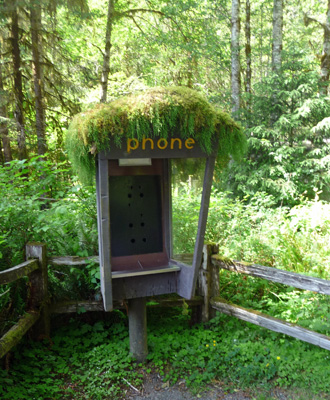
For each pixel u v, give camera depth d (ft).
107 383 9.93
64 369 10.49
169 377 10.29
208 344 11.44
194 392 9.64
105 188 8.98
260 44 52.65
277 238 16.07
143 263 10.93
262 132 27.32
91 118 8.48
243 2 49.49
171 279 10.93
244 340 11.53
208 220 16.98
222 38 45.93
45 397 9.25
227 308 12.13
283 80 28.48
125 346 11.57
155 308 14.17
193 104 8.96
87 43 44.27
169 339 11.90
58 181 15.08
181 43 39.50
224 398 9.39
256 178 26.94
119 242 10.61
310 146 29.68
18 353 10.66
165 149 9.18
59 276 13.12
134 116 8.59
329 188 27.50
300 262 15.40
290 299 12.85
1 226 12.01
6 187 13.17
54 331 12.41
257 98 29.68
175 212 10.80
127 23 42.98
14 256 11.78
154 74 44.19
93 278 11.63
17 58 31.04
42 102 32.96
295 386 9.55
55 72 33.14
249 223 17.76
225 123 9.43
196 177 10.25
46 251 11.78
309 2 49.98
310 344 10.90
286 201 27.81
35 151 32.40
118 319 13.00
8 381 9.21
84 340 11.98
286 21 53.83
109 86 40.32
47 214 12.53
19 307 11.19
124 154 8.88
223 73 47.52
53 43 32.96
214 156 9.55
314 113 27.71
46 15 31.60
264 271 10.91
